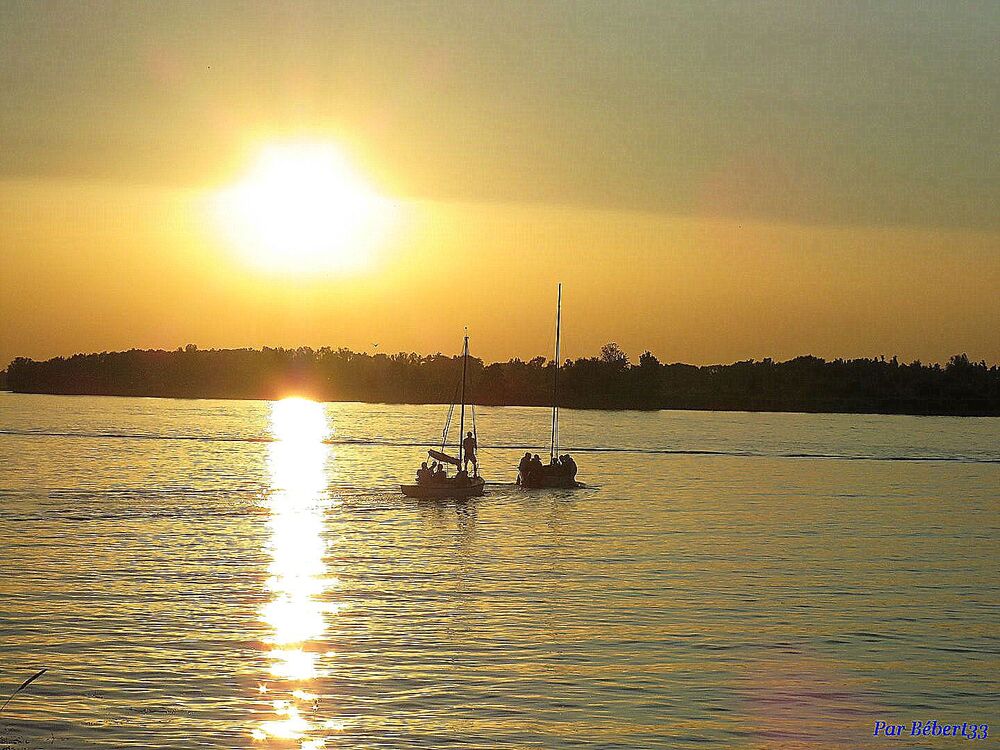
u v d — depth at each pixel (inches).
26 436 6446.9
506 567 2162.9
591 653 1494.8
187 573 2018.9
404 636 1566.2
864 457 5802.2
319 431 7741.1
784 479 4471.0
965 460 5649.6
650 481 4301.2
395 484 3885.3
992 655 1518.2
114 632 1555.1
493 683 1358.3
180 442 6112.2
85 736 1170.6
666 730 1217.4
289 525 2746.1
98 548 2294.5
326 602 1786.4
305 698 1291.8
